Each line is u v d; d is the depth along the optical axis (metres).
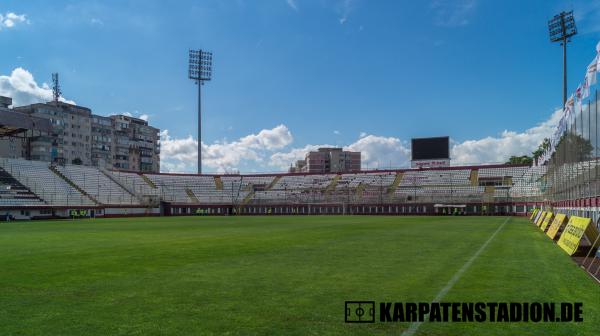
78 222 49.94
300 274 11.26
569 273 11.44
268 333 6.32
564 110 28.56
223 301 8.27
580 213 23.39
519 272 11.52
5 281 10.54
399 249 17.27
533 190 71.38
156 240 22.50
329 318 7.09
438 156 92.06
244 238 23.45
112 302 8.26
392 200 83.88
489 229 30.58
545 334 6.35
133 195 85.69
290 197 93.56
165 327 6.62
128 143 131.88
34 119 67.38
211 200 94.50
